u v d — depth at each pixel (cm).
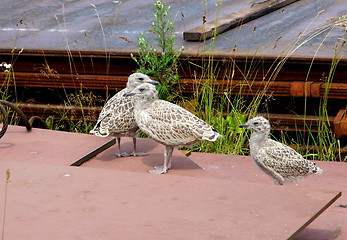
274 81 792
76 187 350
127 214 312
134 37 912
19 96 887
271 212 313
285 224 299
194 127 478
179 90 808
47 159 488
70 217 309
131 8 1091
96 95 854
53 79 852
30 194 339
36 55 850
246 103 813
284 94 780
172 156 526
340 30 895
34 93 880
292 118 767
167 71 775
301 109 793
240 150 725
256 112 786
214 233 290
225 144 732
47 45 880
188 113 488
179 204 324
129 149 543
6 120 508
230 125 743
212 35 891
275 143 546
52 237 286
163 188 347
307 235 385
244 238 284
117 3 1138
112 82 830
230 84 790
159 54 809
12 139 538
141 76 547
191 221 303
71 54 837
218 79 808
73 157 497
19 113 552
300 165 531
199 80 808
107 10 1087
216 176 552
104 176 368
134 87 549
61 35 935
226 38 881
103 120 507
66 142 536
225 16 959
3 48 859
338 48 811
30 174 372
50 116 804
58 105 851
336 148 732
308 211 314
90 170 379
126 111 505
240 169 571
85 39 909
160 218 306
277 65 762
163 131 481
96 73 850
